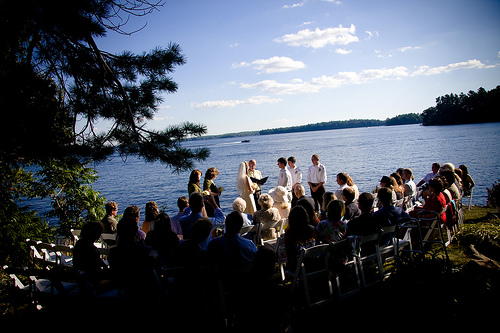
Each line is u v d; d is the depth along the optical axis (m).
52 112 4.84
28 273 3.77
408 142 74.06
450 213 5.98
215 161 63.69
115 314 3.66
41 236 7.38
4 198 7.20
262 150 92.88
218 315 3.99
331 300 4.18
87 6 4.74
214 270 3.82
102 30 5.04
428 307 3.28
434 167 8.70
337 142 103.69
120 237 3.58
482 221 7.57
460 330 3.08
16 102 4.46
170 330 3.73
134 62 5.64
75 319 3.74
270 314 2.55
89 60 5.30
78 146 5.04
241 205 5.54
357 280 4.38
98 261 3.91
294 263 4.29
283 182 8.63
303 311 4.08
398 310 3.46
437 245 5.96
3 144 4.51
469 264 4.10
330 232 4.51
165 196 27.91
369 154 52.78
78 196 8.86
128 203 25.42
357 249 4.35
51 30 4.82
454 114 151.25
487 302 3.14
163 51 5.76
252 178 8.22
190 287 3.86
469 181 9.23
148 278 3.61
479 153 39.78
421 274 3.49
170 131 5.47
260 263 2.62
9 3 4.21
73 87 5.40
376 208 7.71
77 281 3.57
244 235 5.32
